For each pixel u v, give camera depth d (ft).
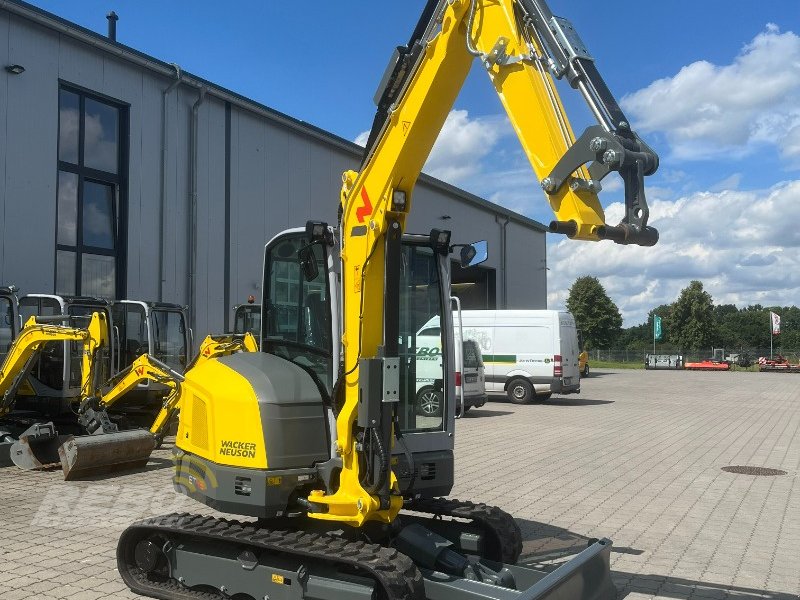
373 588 15.39
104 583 19.04
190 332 50.75
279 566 16.79
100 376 37.09
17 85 47.37
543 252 136.05
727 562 21.72
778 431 51.88
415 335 19.66
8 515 25.81
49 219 49.19
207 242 61.93
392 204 16.48
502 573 17.57
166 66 57.93
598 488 31.71
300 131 72.23
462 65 15.65
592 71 12.61
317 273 18.31
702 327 268.00
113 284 54.95
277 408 17.28
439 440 19.43
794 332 319.68
